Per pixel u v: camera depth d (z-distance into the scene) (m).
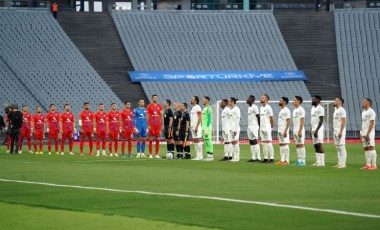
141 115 52.94
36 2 102.12
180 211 22.27
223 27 103.12
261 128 45.47
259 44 101.56
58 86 89.06
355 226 19.53
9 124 57.22
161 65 96.12
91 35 98.06
